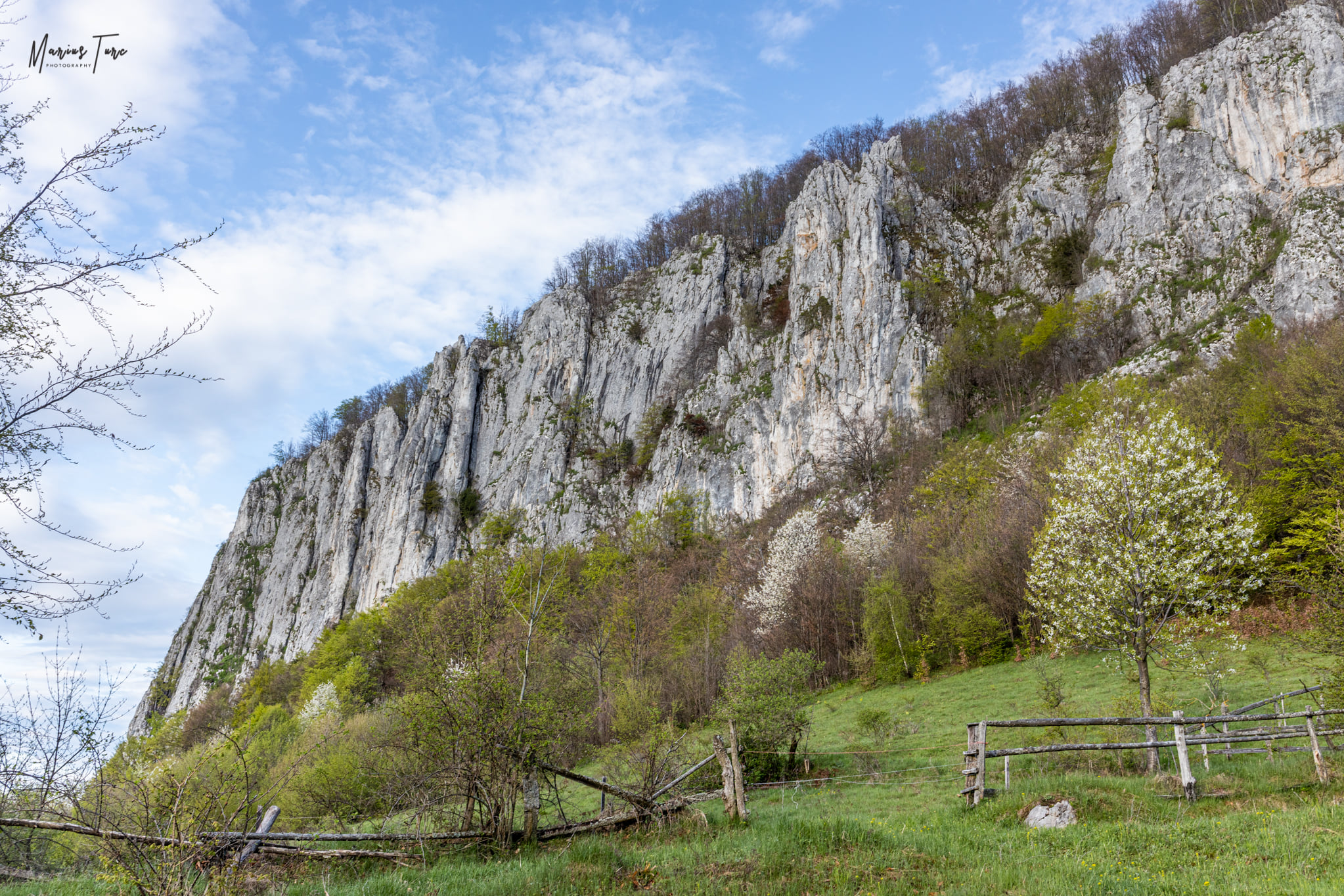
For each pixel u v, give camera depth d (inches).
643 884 410.0
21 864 421.1
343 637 2402.8
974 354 3329.2
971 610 1509.6
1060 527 826.8
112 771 350.6
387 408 6043.3
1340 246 2263.8
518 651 628.4
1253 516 745.0
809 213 4345.5
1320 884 308.7
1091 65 4626.0
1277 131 2829.7
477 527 4960.6
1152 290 2859.3
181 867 351.3
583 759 1022.4
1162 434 793.6
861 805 661.3
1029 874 360.2
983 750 537.0
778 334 4392.2
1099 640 769.6
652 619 1859.0
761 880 390.9
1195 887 326.6
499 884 405.1
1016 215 3951.8
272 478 7017.7
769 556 2399.1
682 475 4138.8
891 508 2506.2
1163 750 681.0
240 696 3558.1
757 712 901.2
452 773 538.9
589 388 5462.6
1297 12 2957.7
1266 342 1947.6
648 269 6323.8
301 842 472.1
